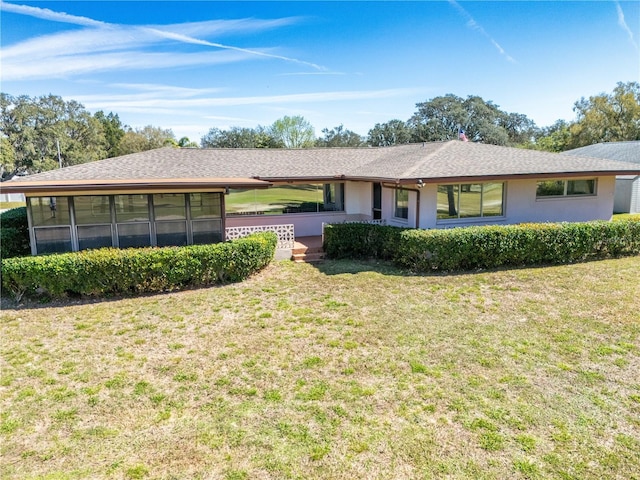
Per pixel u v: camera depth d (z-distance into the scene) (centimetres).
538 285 1013
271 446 445
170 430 478
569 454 424
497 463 413
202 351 690
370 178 1379
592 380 569
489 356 647
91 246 1159
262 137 5725
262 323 811
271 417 499
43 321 837
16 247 1341
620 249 1289
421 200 1324
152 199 1201
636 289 958
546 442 443
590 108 4397
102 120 8550
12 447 452
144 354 682
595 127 4266
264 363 642
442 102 5750
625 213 2350
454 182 1252
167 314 870
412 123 6012
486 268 1180
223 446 447
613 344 679
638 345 674
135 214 1190
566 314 818
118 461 427
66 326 809
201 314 868
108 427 486
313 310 880
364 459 423
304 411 510
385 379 584
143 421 497
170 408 523
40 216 1111
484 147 1617
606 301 884
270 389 564
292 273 1195
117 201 1167
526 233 1177
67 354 685
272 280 1123
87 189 1067
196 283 1065
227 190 1274
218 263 1065
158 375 610
